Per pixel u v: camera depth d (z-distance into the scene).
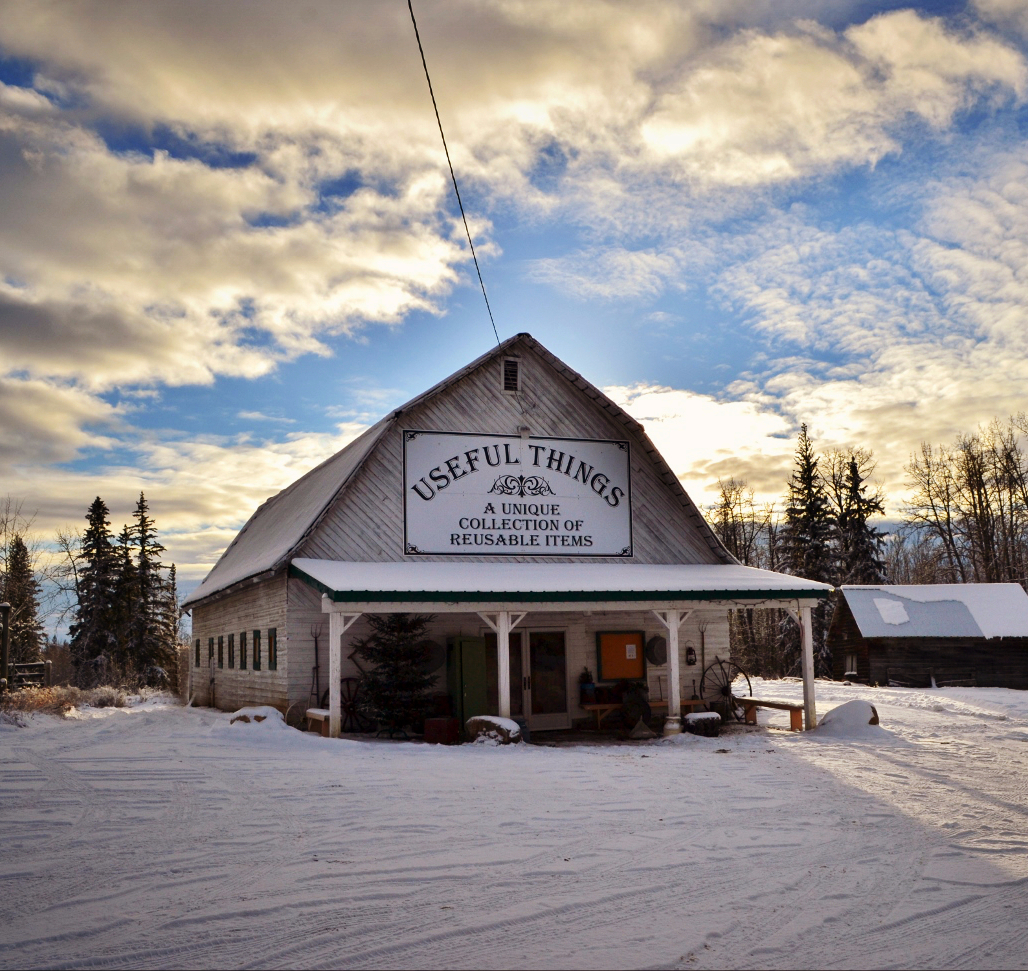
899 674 38.91
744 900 7.13
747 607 21.50
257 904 6.84
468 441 22.14
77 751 14.62
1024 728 20.25
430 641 21.09
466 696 20.19
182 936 6.17
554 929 6.39
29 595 53.81
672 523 23.83
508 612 18.88
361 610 17.86
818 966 5.80
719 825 9.88
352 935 6.21
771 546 66.69
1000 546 56.25
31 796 10.92
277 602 21.03
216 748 15.08
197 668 33.31
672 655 20.05
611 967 5.71
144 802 10.62
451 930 6.33
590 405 23.41
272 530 27.98
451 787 11.96
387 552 21.02
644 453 23.78
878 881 7.74
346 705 19.77
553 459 22.84
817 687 36.00
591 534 22.94
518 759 15.02
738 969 5.72
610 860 8.27
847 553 57.78
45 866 7.87
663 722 22.91
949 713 24.95
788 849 8.82
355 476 21.05
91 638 53.06
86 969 5.60
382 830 9.34
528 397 22.86
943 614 39.59
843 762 14.95
